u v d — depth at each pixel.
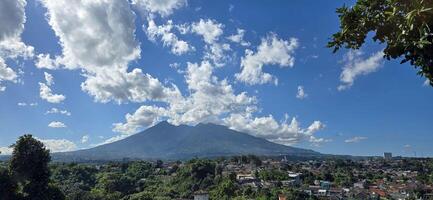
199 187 103.56
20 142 40.62
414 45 3.82
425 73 4.00
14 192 39.31
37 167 41.03
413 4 3.61
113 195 82.25
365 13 4.36
